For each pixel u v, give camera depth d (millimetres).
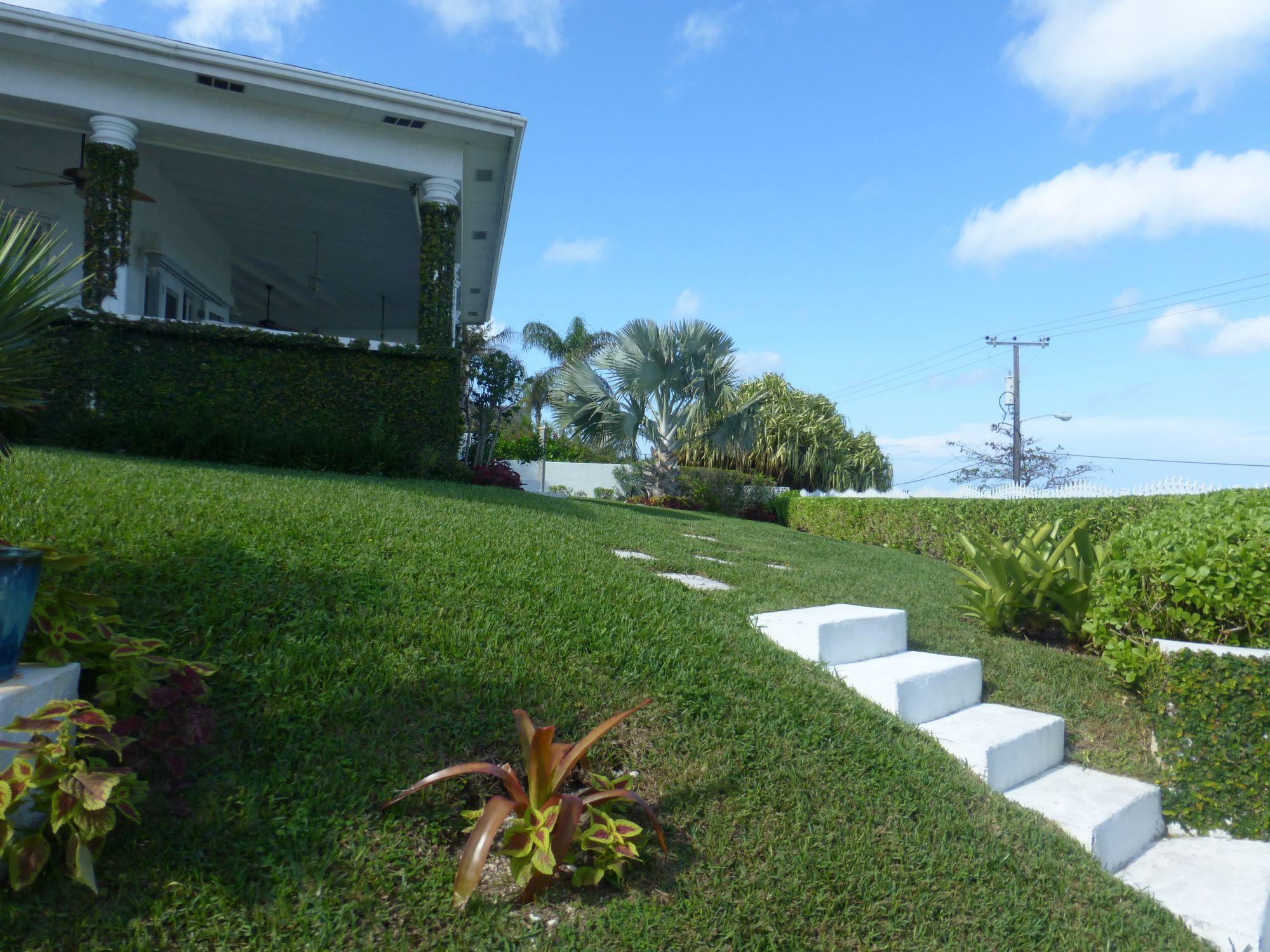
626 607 4504
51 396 8359
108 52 9234
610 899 2426
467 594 4078
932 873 2898
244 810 2299
